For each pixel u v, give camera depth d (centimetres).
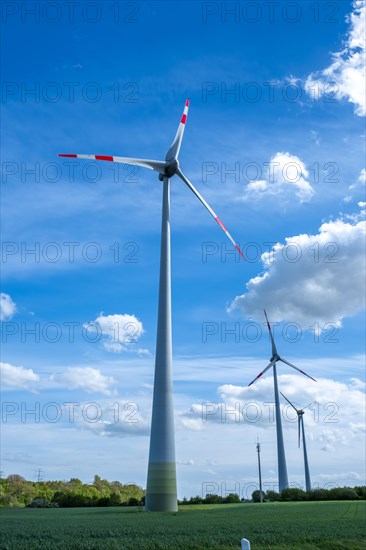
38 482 14100
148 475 5103
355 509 6059
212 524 3784
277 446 9806
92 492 12569
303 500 9244
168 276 5525
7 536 2966
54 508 8588
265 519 4350
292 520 4228
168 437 5112
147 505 5088
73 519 4675
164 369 5247
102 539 2811
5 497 11425
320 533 3181
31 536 2977
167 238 5644
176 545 2614
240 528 3447
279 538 2948
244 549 1399
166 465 5056
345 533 3209
